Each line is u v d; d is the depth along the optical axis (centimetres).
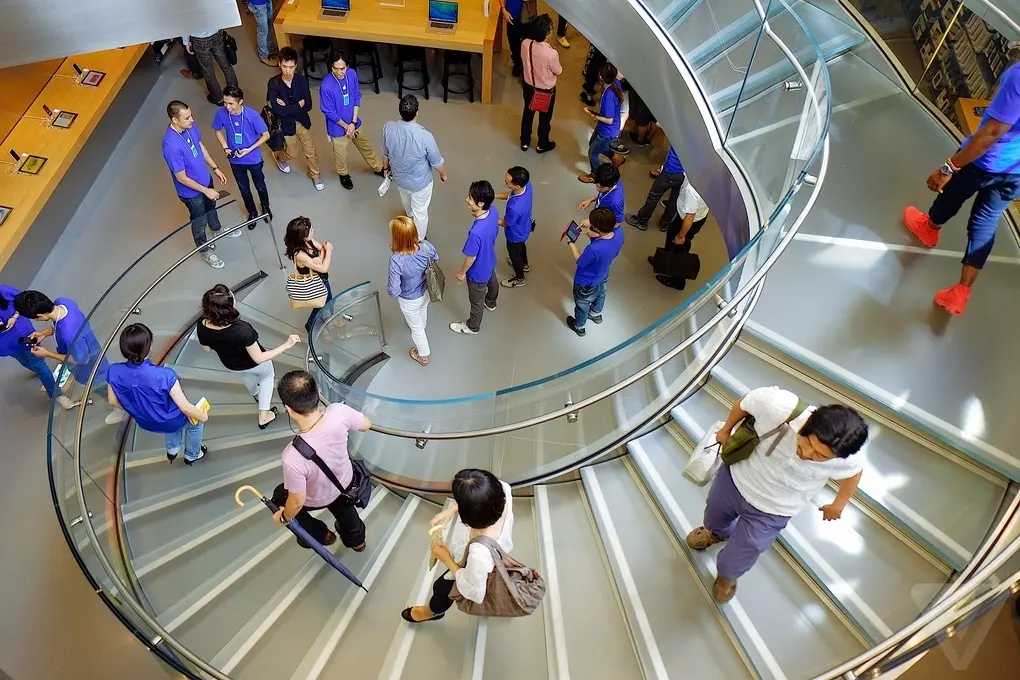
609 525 453
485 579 322
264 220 659
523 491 521
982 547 359
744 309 462
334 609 432
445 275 701
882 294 483
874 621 355
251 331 485
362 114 836
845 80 625
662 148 825
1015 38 477
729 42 536
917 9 572
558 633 404
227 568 452
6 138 670
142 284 580
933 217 491
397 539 489
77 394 485
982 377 439
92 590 506
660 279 695
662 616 393
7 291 531
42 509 543
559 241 734
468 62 834
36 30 497
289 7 821
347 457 397
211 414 574
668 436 486
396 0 836
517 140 825
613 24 629
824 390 448
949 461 404
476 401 447
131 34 516
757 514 334
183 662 382
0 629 487
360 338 620
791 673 351
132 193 746
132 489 523
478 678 390
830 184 545
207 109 827
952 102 564
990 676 436
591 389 443
